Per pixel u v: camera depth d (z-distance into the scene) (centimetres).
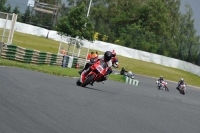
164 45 14850
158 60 14138
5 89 2417
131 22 19975
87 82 3528
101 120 2139
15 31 13225
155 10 19712
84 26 10394
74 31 10262
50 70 5684
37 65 6372
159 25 19800
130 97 3684
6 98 2147
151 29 19750
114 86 5519
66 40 9000
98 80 3588
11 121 1702
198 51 14412
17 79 3016
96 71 3512
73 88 3281
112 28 15725
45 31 14025
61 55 7556
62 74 5381
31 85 2866
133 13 19925
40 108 2111
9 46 5500
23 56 5881
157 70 12550
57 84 3325
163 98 4856
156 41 14938
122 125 2112
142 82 9200
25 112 1933
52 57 7112
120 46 14125
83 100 2709
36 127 1703
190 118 2927
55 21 15375
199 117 3123
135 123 2247
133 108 2852
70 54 9088
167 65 14088
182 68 13862
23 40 11706
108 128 1970
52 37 13988
